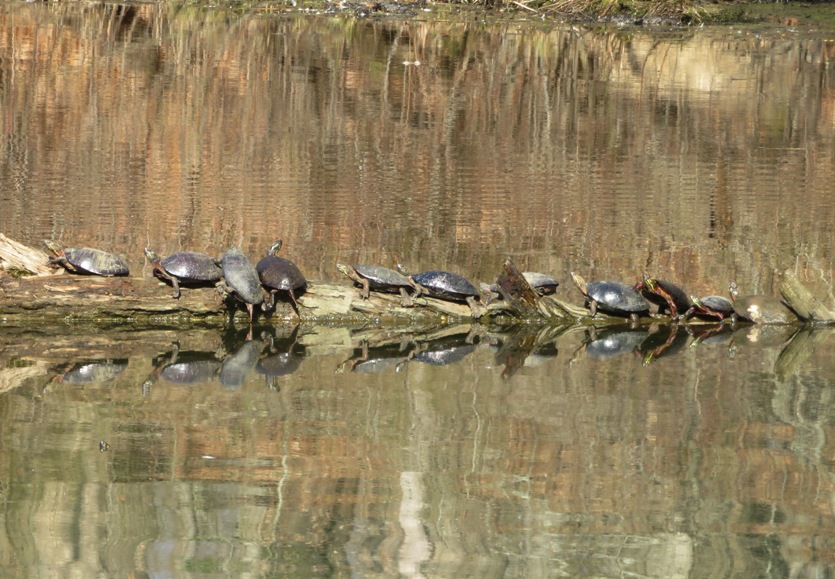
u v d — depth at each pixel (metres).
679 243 15.20
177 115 21.97
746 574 6.30
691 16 36.62
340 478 7.58
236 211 15.84
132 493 7.25
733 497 7.36
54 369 10.36
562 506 7.19
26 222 14.71
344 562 6.39
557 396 9.64
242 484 7.44
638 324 12.84
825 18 37.59
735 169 19.38
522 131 21.91
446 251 14.54
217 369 10.50
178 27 32.59
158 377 10.14
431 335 12.22
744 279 13.90
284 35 31.98
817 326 12.80
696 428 8.75
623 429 8.70
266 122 21.78
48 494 7.21
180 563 6.34
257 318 12.55
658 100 25.06
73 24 32.09
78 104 22.52
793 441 8.45
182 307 12.30
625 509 7.14
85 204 15.78
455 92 25.38
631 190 17.88
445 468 7.78
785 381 10.19
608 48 31.56
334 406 9.24
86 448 8.08
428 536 6.68
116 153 18.92
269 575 6.17
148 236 14.48
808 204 17.22
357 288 12.85
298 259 14.00
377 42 31.50
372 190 17.34
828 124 23.03
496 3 38.47
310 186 17.44
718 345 11.77
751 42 32.94
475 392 9.74
